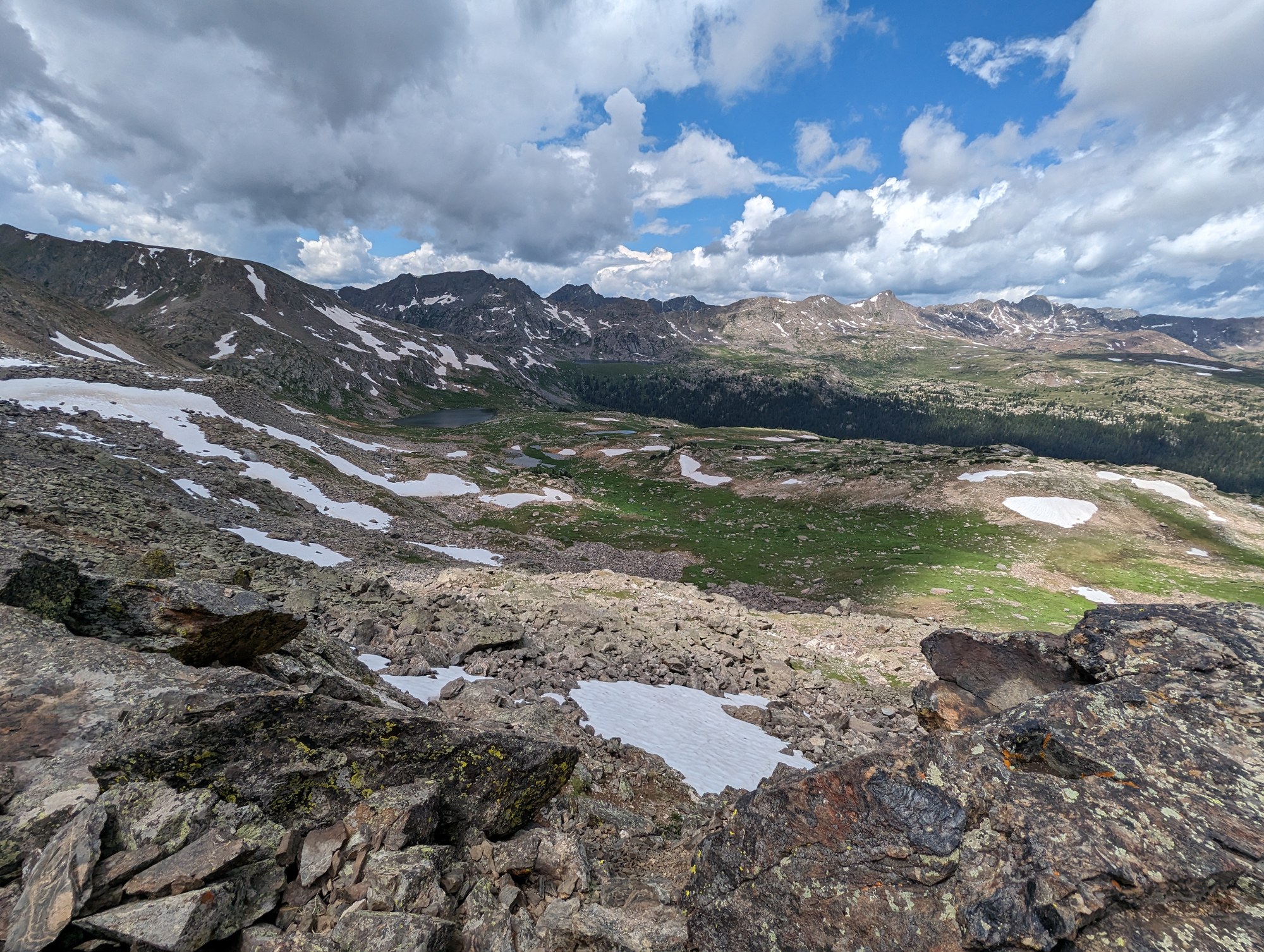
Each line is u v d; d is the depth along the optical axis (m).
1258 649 7.26
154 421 77.50
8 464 30.25
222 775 7.09
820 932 6.27
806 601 64.25
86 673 7.79
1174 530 86.81
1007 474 105.88
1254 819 5.57
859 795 6.82
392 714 8.78
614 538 88.31
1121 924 5.15
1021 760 6.93
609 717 19.02
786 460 145.25
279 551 43.25
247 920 5.91
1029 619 55.28
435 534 75.12
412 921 6.18
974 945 5.47
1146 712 6.84
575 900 7.99
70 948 5.05
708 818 13.35
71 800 6.13
